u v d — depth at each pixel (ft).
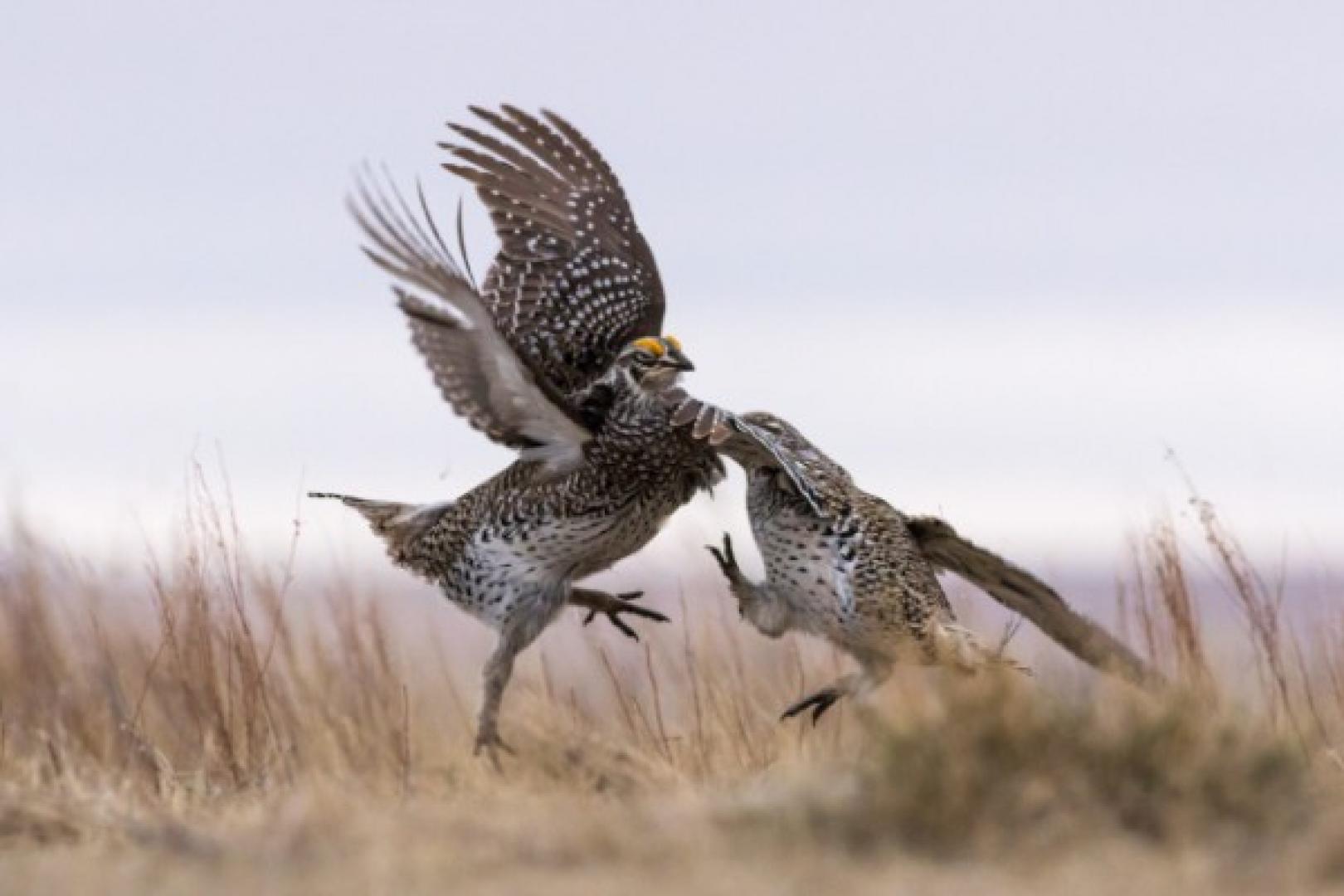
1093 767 29.60
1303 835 28.48
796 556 40.09
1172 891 26.27
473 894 26.81
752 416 41.55
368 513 44.62
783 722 42.14
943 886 26.55
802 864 27.71
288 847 29.78
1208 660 42.80
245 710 43.34
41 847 31.65
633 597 43.42
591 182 46.73
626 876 27.53
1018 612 41.29
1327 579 49.11
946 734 29.99
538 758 38.01
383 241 37.86
